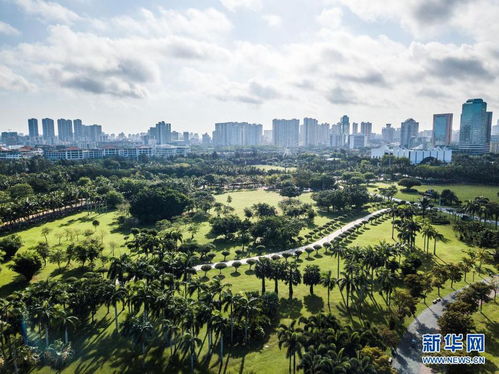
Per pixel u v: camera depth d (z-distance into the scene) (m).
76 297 76.12
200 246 116.25
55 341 68.62
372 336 62.62
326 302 87.12
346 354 59.31
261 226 134.38
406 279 86.44
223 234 143.50
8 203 155.88
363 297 89.06
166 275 81.56
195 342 64.94
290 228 134.00
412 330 74.44
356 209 194.38
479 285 79.75
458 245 130.38
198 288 78.38
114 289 75.31
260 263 91.00
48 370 63.56
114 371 63.28
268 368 63.53
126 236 142.62
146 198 168.12
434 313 81.44
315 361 53.34
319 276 88.88
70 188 193.25
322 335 61.34
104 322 79.00
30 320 66.69
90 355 67.56
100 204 198.38
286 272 88.31
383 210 191.88
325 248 127.81
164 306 69.94
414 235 125.75
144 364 65.12
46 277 100.81
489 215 153.00
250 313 68.44
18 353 64.00
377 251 96.31
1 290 92.88
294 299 88.69
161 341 72.12
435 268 92.19
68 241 134.25
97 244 110.88
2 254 104.81
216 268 107.69
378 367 54.12
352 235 144.88
